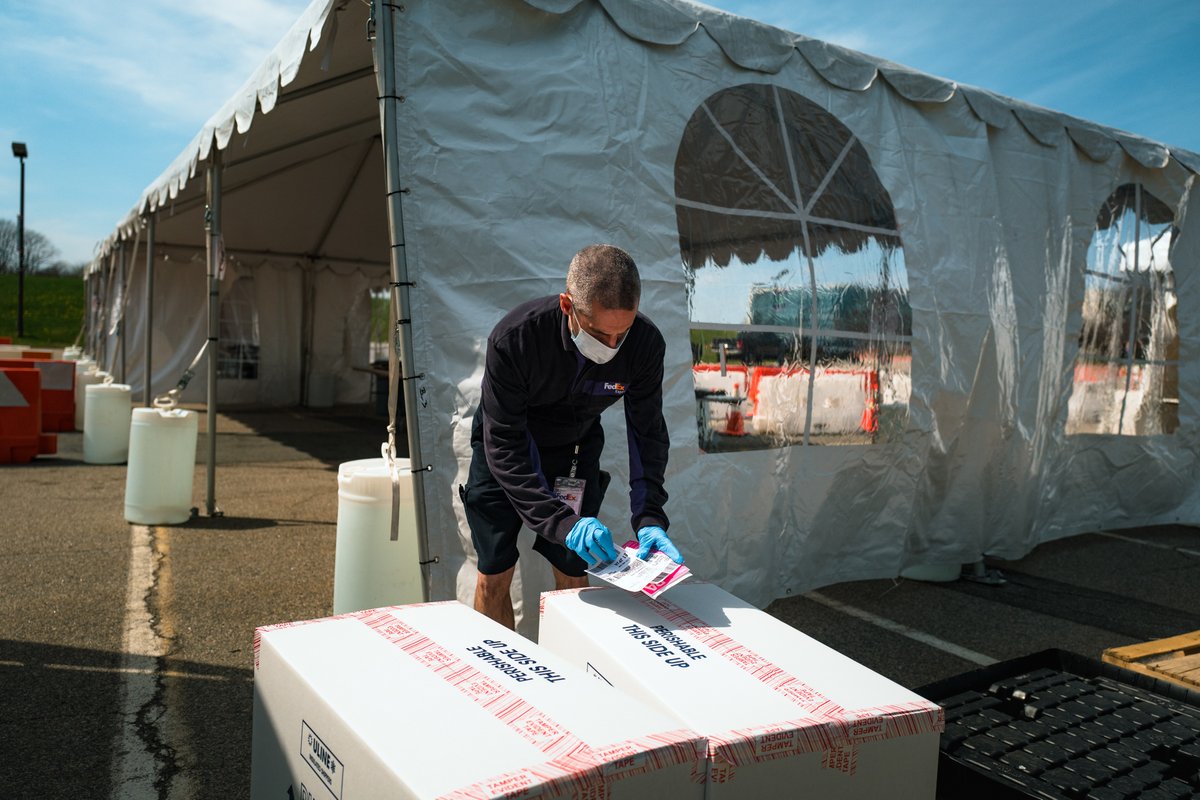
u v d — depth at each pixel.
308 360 13.66
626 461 3.35
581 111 3.36
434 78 3.08
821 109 4.19
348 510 3.16
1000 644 3.84
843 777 1.37
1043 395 5.05
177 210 9.45
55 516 5.59
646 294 3.45
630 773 1.16
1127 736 1.92
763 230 3.88
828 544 4.24
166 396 5.63
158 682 3.06
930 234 4.48
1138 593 4.77
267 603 3.98
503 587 2.47
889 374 4.32
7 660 3.21
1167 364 6.21
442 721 1.27
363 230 11.77
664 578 1.80
